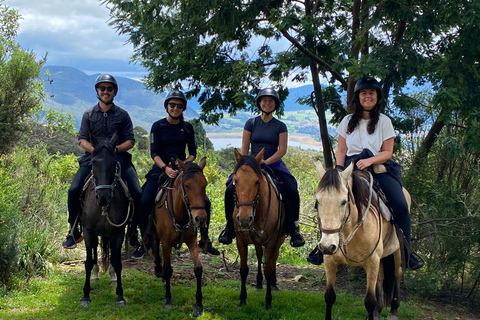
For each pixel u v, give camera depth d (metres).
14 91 10.29
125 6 7.76
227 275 8.34
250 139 6.78
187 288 7.11
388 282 6.11
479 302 7.59
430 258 7.64
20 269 7.05
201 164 5.98
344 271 8.61
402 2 7.48
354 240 4.89
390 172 5.55
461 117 8.21
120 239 6.34
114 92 6.63
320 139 9.64
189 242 6.29
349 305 6.83
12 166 9.47
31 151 11.05
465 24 7.21
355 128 5.51
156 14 7.89
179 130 6.71
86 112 6.74
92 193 6.25
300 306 6.54
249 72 8.81
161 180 6.52
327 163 9.11
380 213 5.25
